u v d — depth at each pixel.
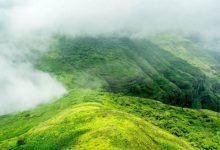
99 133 169.88
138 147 162.50
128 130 175.88
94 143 159.88
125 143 159.75
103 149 151.38
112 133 167.38
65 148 174.00
